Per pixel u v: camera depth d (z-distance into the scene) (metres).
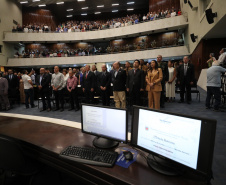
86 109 1.42
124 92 3.99
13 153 1.23
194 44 8.87
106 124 1.31
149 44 13.01
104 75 4.39
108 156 1.13
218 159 1.85
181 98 5.05
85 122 1.44
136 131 1.16
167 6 12.66
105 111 1.30
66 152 1.20
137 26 12.13
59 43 15.11
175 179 0.91
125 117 1.20
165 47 11.06
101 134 1.36
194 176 0.94
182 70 4.84
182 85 4.93
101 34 13.61
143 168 1.02
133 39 13.76
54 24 17.00
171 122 0.96
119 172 0.98
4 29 12.99
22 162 1.26
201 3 7.11
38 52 13.99
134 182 0.88
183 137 0.92
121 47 13.48
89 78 4.61
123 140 1.23
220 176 1.55
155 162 1.05
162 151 1.01
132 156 1.12
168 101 5.30
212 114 3.58
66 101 6.07
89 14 17.66
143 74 3.83
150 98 3.63
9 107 5.41
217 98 3.77
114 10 16.41
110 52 13.23
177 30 11.91
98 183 1.04
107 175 0.97
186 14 10.18
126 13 16.94
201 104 4.65
